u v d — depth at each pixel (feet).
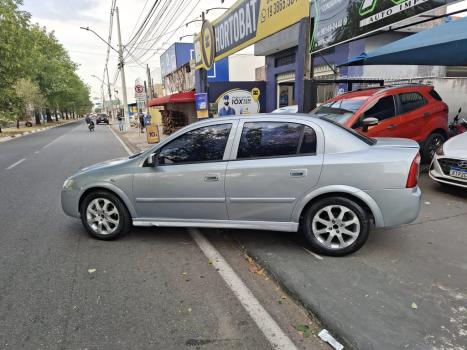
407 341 8.24
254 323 9.29
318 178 12.11
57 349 8.42
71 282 11.62
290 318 9.50
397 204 11.81
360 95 23.85
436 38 21.42
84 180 14.73
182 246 14.32
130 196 14.26
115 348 8.41
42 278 11.93
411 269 11.62
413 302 9.75
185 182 13.43
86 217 15.11
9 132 99.71
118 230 14.82
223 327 9.14
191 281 11.53
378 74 38.68
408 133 23.29
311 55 27.66
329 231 12.54
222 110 56.29
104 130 109.19
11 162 40.63
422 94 24.45
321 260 12.46
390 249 13.15
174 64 94.32
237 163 12.90
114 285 11.36
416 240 13.91
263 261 12.48
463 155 18.49
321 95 45.70
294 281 11.04
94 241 15.10
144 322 9.40
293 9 27.45
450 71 41.09
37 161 40.81
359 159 11.87
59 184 27.30
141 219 14.52
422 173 24.21
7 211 19.99
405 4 18.37
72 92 181.27
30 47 83.10
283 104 57.57
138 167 14.12
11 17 69.05
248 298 10.47
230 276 11.82
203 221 13.75
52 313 9.89
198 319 9.49
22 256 13.75
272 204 12.71
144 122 86.84
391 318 9.09
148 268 12.50
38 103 131.85
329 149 12.23
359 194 11.88
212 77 74.54
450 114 37.73
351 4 22.44
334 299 10.01
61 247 14.55
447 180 19.39
